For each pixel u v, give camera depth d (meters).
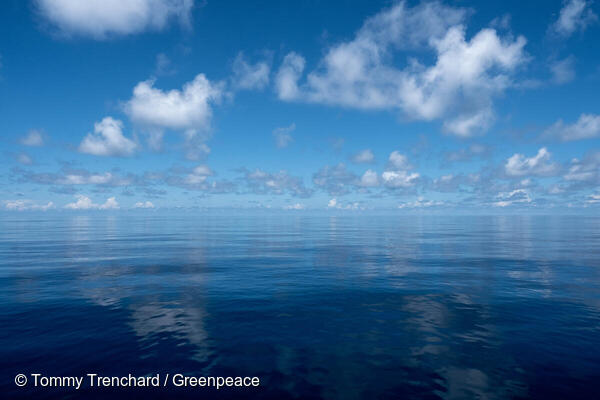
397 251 35.09
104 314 13.52
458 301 15.51
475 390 8.01
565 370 8.91
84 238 52.69
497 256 30.86
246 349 10.27
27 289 17.75
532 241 46.69
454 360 9.52
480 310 14.09
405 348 10.33
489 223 125.75
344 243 44.94
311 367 9.16
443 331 11.72
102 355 9.80
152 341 10.84
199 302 15.40
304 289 17.91
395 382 8.38
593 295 16.45
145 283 19.34
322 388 8.11
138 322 12.59
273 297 16.30
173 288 18.11
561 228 86.81
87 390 7.98
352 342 10.80
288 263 26.92
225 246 40.69
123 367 9.10
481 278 20.73
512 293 16.94
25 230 76.56
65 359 9.54
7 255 31.53
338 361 9.50
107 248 37.97
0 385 8.17
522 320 12.79
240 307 14.62
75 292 17.14
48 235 59.97
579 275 21.64
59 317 13.12
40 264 26.09
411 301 15.54
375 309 14.33
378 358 9.68
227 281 19.94
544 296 16.27
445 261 27.84
